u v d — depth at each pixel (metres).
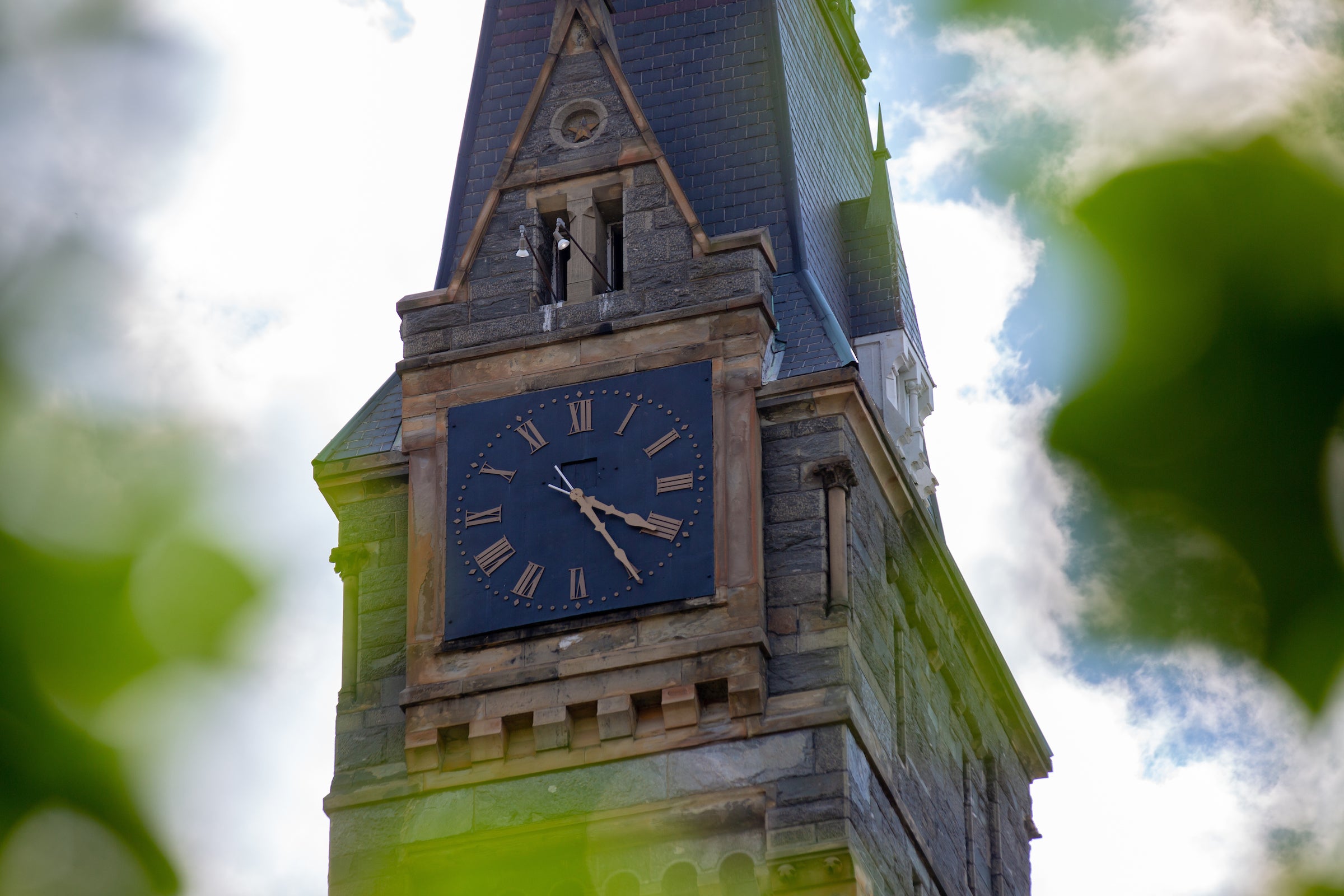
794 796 40.44
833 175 55.44
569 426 44.97
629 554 43.41
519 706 42.47
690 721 41.66
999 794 51.28
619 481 44.19
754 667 41.62
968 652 51.34
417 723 42.88
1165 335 7.29
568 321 46.22
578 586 43.31
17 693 7.15
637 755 41.62
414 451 45.69
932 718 47.59
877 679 43.84
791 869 39.47
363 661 44.59
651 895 40.28
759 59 53.66
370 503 46.22
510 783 42.03
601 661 42.31
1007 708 53.50
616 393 45.12
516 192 48.09
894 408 50.66
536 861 41.19
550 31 55.06
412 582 44.31
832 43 59.72
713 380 44.88
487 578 43.84
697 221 46.69
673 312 45.66
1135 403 7.30
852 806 40.44
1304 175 7.23
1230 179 7.27
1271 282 7.22
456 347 46.53
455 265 48.00
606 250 48.00
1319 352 7.18
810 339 46.28
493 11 56.06
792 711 41.44
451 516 44.69
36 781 7.12
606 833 40.91
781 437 44.75
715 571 42.88
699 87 53.59
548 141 48.56
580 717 42.31
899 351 51.22
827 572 43.16
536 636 43.06
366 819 42.41
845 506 43.88
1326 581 7.09
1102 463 7.34
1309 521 7.13
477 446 45.25
